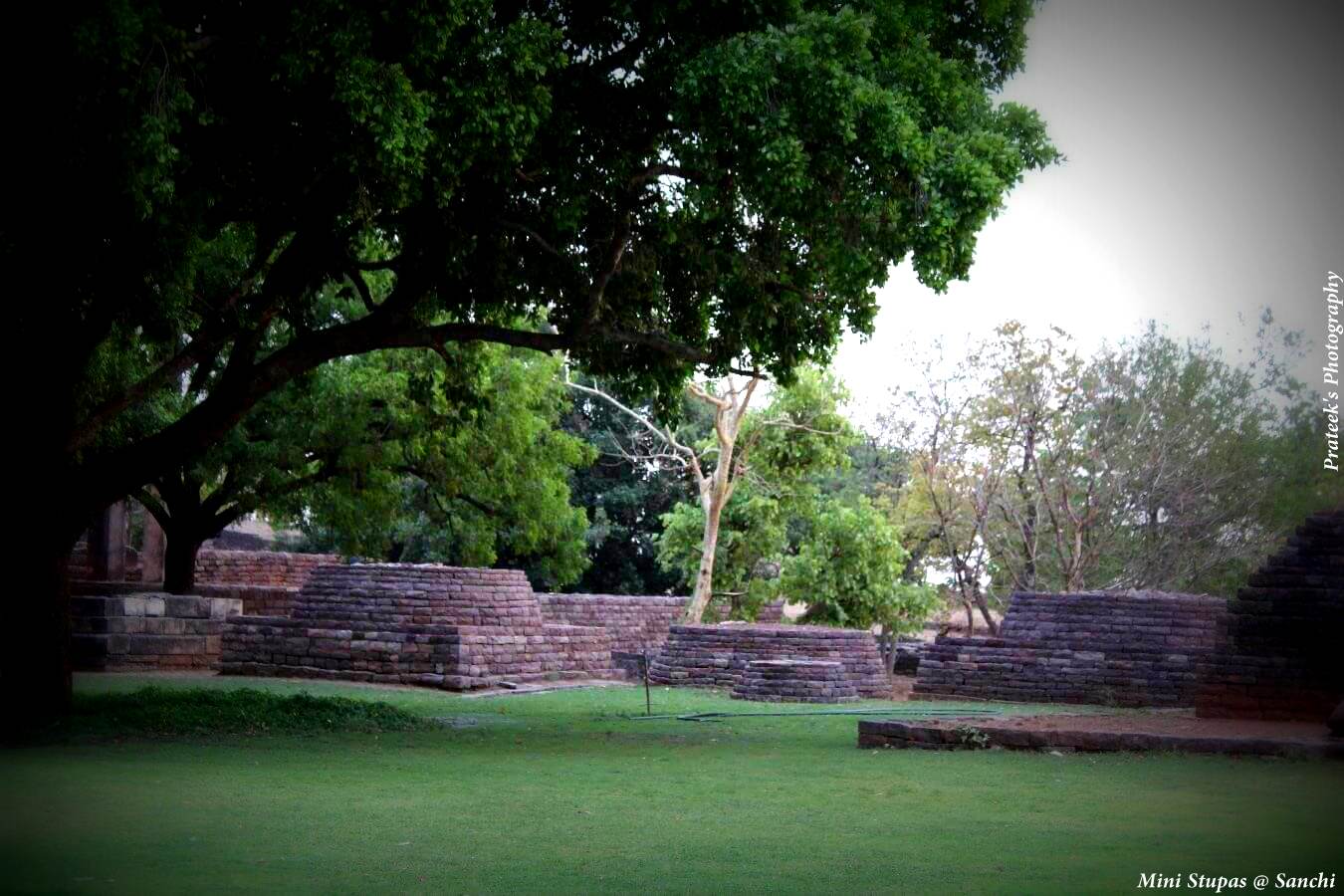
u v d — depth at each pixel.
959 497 36.16
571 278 16.55
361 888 6.59
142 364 21.91
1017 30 16.28
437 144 13.10
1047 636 26.02
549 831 8.46
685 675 28.23
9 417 15.00
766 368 17.41
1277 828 8.53
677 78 13.54
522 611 26.73
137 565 39.00
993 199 13.76
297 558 37.25
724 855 7.62
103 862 7.17
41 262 13.70
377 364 28.41
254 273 15.90
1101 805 9.59
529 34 13.13
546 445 32.78
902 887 6.69
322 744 14.09
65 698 15.45
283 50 12.49
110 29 11.25
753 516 34.41
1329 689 17.25
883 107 13.41
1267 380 34.78
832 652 27.22
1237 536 34.91
